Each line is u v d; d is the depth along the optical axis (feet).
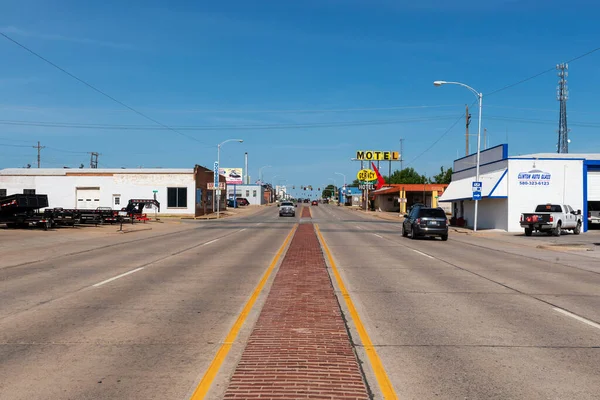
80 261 57.82
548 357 21.99
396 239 100.37
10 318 28.84
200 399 16.94
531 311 31.76
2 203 107.45
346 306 32.53
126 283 41.78
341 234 113.91
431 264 57.41
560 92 230.07
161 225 147.02
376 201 352.28
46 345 23.34
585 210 128.57
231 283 41.75
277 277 44.83
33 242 82.58
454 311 31.48
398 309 31.91
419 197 307.37
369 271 50.37
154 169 213.05
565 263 61.00
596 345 23.99
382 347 23.25
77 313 30.17
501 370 20.21
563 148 228.63
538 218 111.34
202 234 109.60
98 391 17.70
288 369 19.84
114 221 140.15
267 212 288.30
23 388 17.95
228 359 21.15
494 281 44.73
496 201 136.67
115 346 23.18
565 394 17.72
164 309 31.37
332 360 20.99
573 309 32.55
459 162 175.01
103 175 211.41
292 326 26.68
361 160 363.56
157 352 22.25
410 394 17.56
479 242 96.78
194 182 210.79
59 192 212.02
